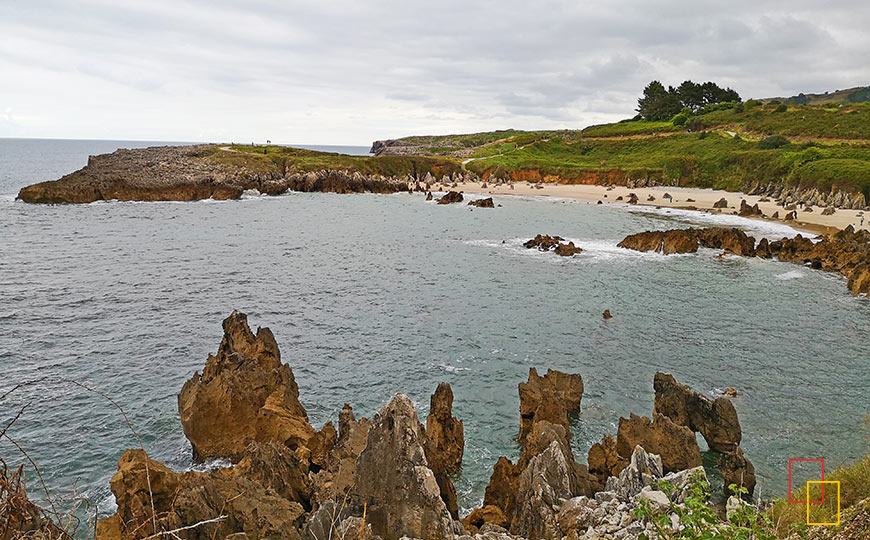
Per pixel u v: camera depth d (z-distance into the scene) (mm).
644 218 103375
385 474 14672
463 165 176625
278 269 63781
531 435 23266
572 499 16953
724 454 23953
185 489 16406
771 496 23359
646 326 45250
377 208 116750
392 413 15281
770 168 129125
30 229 82625
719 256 69812
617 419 30359
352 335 42812
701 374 36125
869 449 27297
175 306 49156
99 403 31656
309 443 25000
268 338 31000
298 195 135750
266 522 15492
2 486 7312
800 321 46531
